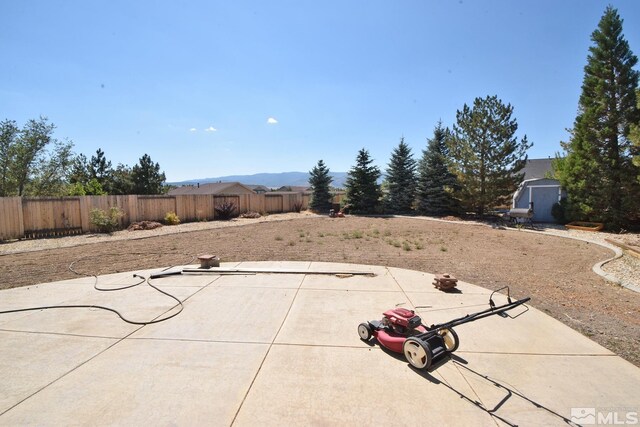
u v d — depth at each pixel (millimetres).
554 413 2652
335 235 13477
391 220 20062
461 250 10195
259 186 63844
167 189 34500
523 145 17547
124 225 15602
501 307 3873
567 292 5961
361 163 25188
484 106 17969
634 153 13641
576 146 15344
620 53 13906
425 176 23516
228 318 4625
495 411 2674
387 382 3080
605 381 3117
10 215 11938
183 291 5871
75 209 13648
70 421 2531
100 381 3074
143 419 2559
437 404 2758
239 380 3102
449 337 3758
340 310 4941
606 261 8445
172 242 11688
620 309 5117
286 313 4816
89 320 4555
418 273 7160
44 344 3828
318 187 26906
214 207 20312
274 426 2486
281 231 14828
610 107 14039
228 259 8742
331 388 2980
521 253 9719
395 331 3764
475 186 18906
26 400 2789
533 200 18406
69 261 8523
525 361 3477
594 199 14578
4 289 6039
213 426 2484
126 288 6074
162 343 3857
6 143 21062
